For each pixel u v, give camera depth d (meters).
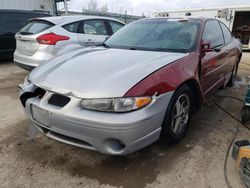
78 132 2.08
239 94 4.59
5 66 7.10
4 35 7.20
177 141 2.68
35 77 2.50
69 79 2.24
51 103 2.21
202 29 3.18
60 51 4.78
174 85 2.33
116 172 2.29
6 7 11.46
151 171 2.29
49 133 2.36
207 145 2.72
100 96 2.01
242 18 12.05
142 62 2.45
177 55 2.68
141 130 2.03
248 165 2.10
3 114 3.55
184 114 2.74
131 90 2.02
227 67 4.17
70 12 17.27
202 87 3.08
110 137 2.00
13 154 2.56
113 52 2.87
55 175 2.25
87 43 5.21
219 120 3.37
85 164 2.40
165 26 3.35
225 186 2.10
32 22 5.24
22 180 2.19
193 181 2.16
